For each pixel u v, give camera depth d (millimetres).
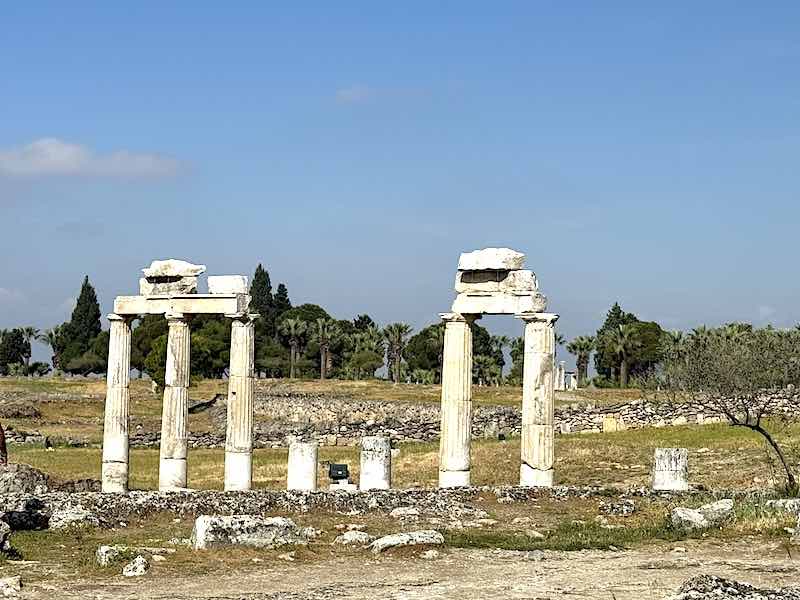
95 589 29547
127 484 55656
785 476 59719
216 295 53062
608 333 164500
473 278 51656
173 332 54156
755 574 32750
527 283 50656
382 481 54719
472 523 44125
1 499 42125
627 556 36375
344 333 190250
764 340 59938
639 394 111875
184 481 54156
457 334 51750
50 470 68688
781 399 78750
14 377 167000
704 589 25891
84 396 125688
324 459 76062
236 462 52469
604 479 63062
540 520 45688
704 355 60438
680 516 42344
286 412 112438
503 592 29578
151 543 37250
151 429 103312
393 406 110812
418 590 29750
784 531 40688
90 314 196250
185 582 30734
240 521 36531
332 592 29375
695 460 66688
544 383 50875
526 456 51281
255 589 29812
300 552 35781
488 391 126438
